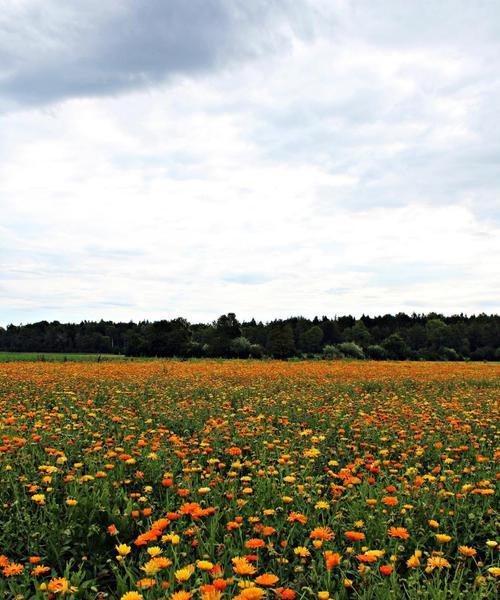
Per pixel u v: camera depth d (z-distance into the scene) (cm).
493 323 10781
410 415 1091
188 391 1562
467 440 911
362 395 1559
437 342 10856
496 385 2100
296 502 523
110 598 370
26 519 466
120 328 12975
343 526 477
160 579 361
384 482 613
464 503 536
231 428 922
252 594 289
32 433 769
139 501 520
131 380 1895
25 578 376
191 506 442
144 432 881
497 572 353
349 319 14038
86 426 927
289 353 6381
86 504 502
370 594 353
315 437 799
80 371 2427
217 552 417
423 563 420
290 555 429
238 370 2677
